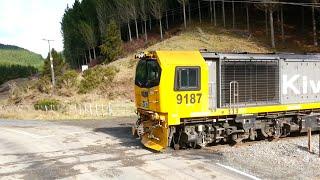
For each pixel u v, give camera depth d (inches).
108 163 547.8
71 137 783.1
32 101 1736.0
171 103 596.4
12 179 481.4
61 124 1023.0
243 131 660.1
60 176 488.4
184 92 604.1
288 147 609.9
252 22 2390.5
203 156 577.6
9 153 634.8
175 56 607.8
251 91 666.8
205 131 639.1
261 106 674.8
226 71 642.8
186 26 2591.0
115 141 720.3
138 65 671.1
